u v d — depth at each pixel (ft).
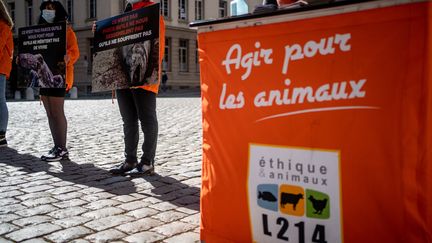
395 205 5.34
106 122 31.07
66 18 17.35
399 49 5.23
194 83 115.75
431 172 5.22
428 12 5.04
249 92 6.57
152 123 14.03
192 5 113.60
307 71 5.96
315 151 5.93
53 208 10.76
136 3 13.98
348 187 5.67
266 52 6.35
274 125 6.31
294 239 6.24
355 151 5.60
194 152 18.57
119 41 13.89
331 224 5.87
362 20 5.48
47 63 16.49
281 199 6.31
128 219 9.92
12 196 11.85
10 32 19.90
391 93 5.31
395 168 5.31
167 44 109.40
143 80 13.33
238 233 6.88
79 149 19.45
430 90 5.15
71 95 81.46
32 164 16.14
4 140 20.36
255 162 6.56
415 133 5.18
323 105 5.84
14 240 8.72
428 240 5.23
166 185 12.95
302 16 5.97
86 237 8.86
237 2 8.63
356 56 5.55
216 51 6.96
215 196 7.16
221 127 6.97
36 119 33.94
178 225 9.50
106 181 13.47
